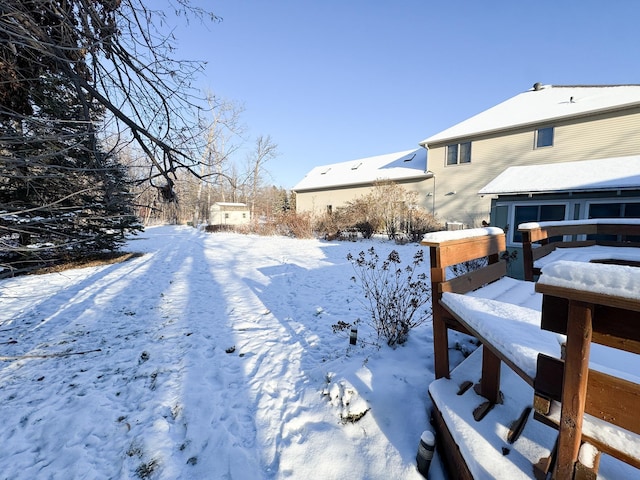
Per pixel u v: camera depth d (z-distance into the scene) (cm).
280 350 325
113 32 284
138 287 604
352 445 185
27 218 311
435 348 203
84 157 330
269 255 1005
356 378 238
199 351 325
